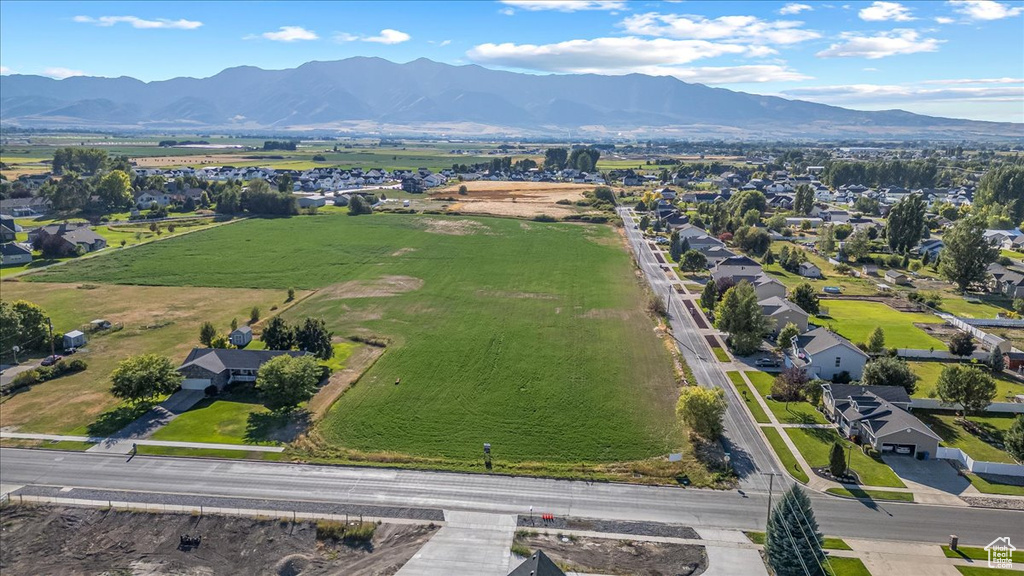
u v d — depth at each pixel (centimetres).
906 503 6094
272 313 11400
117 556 5428
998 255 14275
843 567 5197
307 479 6431
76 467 6606
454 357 9450
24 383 8488
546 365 9219
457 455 6869
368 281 13562
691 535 5641
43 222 19462
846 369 8931
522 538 5584
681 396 7300
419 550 5412
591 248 17312
